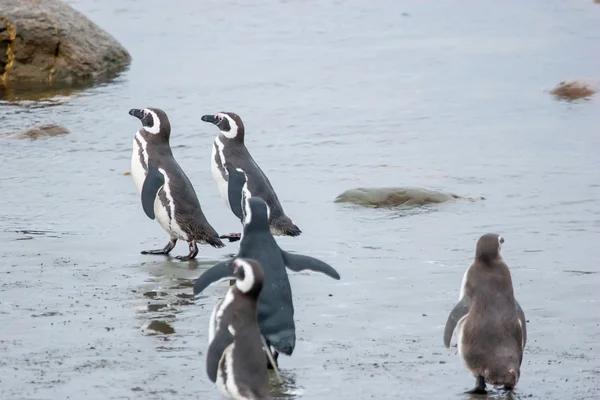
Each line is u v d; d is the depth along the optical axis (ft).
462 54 110.42
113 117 83.30
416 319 39.65
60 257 48.11
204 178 65.98
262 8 142.72
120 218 56.29
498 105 86.89
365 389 32.91
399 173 66.49
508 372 31.12
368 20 133.80
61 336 37.37
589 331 38.17
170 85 96.43
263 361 29.81
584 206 57.57
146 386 32.91
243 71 103.55
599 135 75.46
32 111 84.94
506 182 63.62
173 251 50.26
